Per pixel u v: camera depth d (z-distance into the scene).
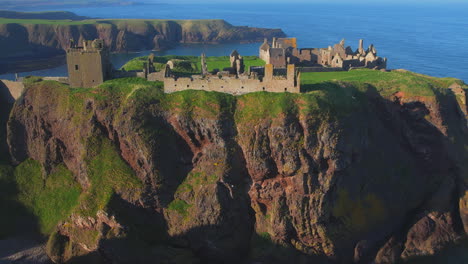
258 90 89.62
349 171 86.88
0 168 96.69
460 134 106.31
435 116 102.19
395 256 88.06
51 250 83.75
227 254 85.75
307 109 83.12
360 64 133.88
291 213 84.12
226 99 88.12
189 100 87.94
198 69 130.50
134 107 87.00
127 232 82.00
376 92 103.69
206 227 84.00
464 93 109.44
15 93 105.88
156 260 80.69
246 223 87.88
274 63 132.12
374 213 89.62
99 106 89.50
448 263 86.31
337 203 84.81
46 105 96.31
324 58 140.00
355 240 86.81
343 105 88.44
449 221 96.00
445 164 103.25
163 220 86.44
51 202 91.81
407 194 96.31
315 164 83.06
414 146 103.50
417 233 91.75
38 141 97.75
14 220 90.44
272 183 85.06
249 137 84.38
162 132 87.69
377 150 94.94
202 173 86.62
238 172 86.56
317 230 83.31
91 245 82.06
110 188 84.94
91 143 88.50
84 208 83.38
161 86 96.06
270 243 84.69
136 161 87.00
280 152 82.75
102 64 100.56
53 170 95.50
